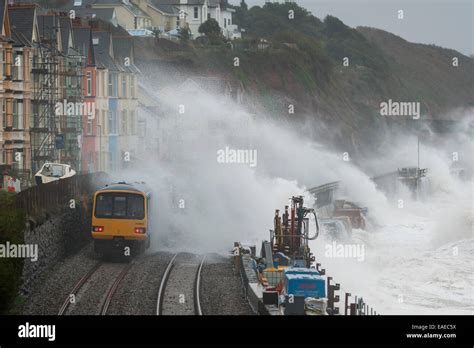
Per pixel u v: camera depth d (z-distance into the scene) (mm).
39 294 58594
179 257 78562
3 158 94500
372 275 82188
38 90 104875
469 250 93500
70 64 117188
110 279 64875
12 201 59250
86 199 86875
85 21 151875
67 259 73125
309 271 56500
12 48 95875
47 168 95250
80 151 116812
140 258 76312
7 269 51375
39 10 158250
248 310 56156
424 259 89250
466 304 70000
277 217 71625
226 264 75188
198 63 198625
